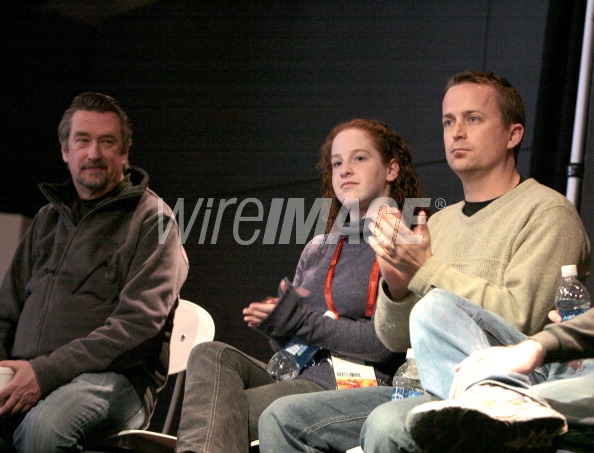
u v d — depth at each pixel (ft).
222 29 14.65
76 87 15.16
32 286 10.24
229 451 7.67
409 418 5.37
